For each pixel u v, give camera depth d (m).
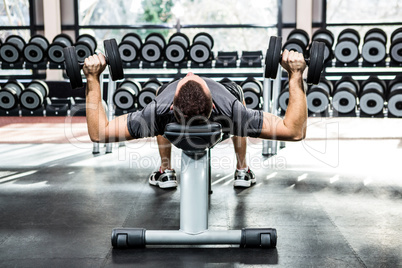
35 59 4.98
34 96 4.24
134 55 5.06
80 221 2.22
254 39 8.13
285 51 1.77
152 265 1.71
